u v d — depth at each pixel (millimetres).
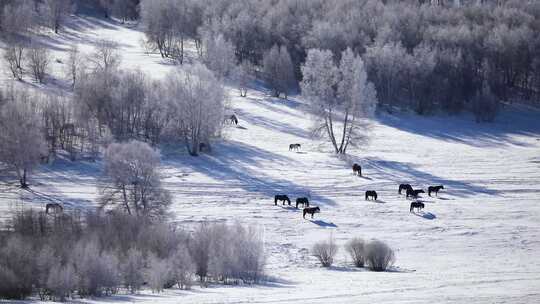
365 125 95812
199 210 69312
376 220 67938
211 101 88875
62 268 41969
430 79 123562
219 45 121188
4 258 42781
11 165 78438
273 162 88125
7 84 101750
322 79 96000
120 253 47000
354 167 84562
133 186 63625
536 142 108250
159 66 126312
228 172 83188
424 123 116438
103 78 94250
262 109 113000
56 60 121250
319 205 72938
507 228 65062
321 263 54688
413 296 37500
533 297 36094
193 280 47812
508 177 84625
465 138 108625
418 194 77500
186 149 89750
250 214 68875
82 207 68250
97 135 90562
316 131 95750
